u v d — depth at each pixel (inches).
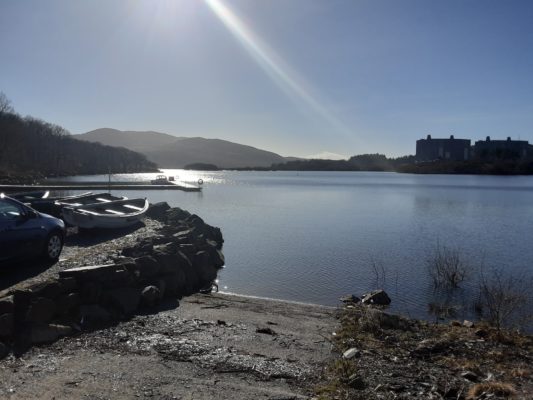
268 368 264.8
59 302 319.9
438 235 1146.0
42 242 449.1
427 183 5054.1
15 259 416.8
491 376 274.4
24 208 439.8
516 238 1107.9
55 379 231.5
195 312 405.4
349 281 647.1
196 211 1727.4
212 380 241.8
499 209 1959.9
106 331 316.5
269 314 428.1
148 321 354.0
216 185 4227.4
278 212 1718.8
